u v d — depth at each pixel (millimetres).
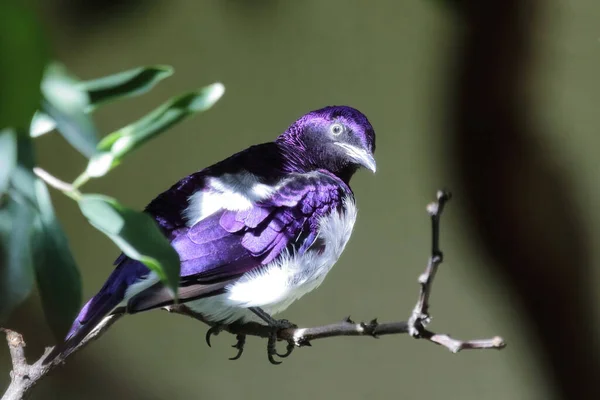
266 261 3523
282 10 3389
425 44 3760
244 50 3764
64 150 3764
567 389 3629
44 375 3461
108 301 3475
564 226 3613
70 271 3020
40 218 2982
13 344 3463
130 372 3768
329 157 3574
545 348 3631
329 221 3543
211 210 3523
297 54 3770
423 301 3428
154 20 3732
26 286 2971
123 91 3281
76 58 3719
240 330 3537
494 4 3600
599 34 3730
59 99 2740
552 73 3723
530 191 3615
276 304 3535
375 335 3445
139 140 3211
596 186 3740
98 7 3396
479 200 3619
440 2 3615
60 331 3018
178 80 3760
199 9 3748
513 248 3617
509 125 3609
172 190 3529
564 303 3621
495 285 3666
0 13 1995
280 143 3574
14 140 2664
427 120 3760
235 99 3771
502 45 3607
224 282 3516
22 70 2020
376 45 3770
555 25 3703
